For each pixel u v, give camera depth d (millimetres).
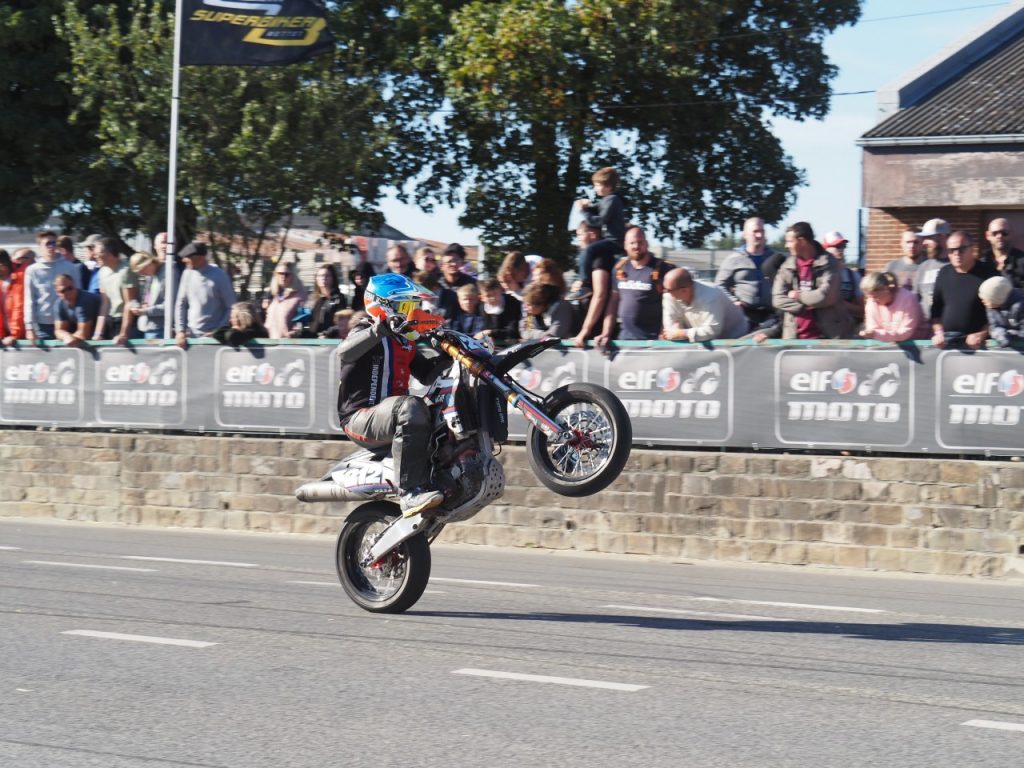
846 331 10883
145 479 13531
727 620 7789
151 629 7301
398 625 7484
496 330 11484
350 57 24734
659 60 24516
